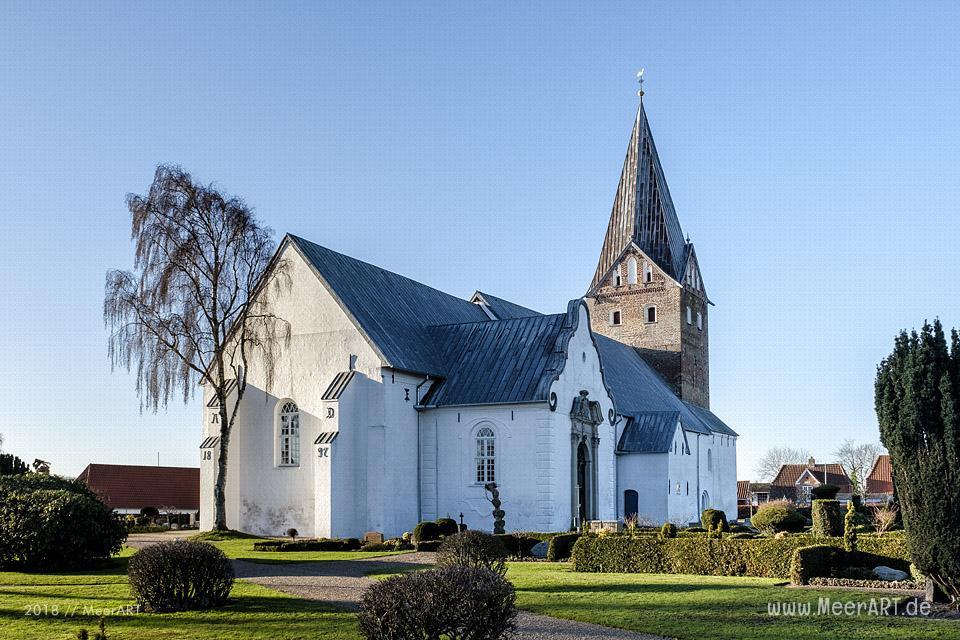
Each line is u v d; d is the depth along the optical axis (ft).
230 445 165.27
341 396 151.12
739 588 83.76
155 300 150.10
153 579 71.31
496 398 157.58
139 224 151.12
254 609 72.28
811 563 88.94
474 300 223.71
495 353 167.73
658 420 207.00
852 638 59.82
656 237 282.77
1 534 100.27
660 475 200.44
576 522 161.07
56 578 92.43
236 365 167.84
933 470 70.03
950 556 69.41
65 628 64.49
